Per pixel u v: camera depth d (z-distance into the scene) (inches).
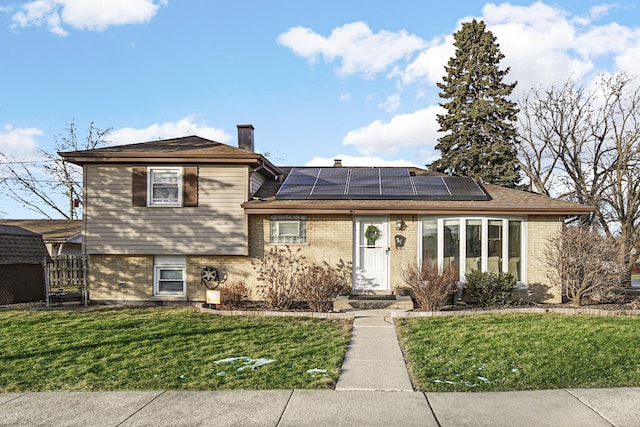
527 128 1015.6
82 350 327.6
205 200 546.0
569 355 295.0
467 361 288.7
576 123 931.3
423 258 543.5
